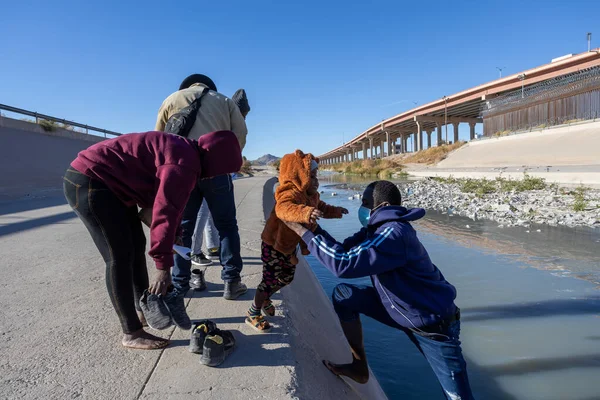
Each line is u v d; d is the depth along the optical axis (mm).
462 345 3723
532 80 53344
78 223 7402
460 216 11773
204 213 4199
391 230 2289
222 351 2244
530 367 3293
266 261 2709
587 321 4137
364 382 2668
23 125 16203
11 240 5746
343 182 38875
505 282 5473
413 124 92062
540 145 37031
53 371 2160
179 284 3066
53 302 3217
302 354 2594
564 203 12508
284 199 2459
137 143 2248
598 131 33375
